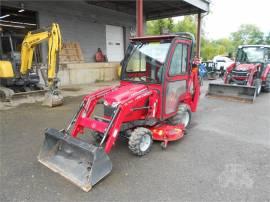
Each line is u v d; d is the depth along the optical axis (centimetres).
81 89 977
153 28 2638
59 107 670
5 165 337
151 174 317
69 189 283
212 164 345
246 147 407
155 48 402
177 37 394
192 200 265
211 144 418
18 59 823
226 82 902
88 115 373
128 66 424
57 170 310
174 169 330
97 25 1302
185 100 496
